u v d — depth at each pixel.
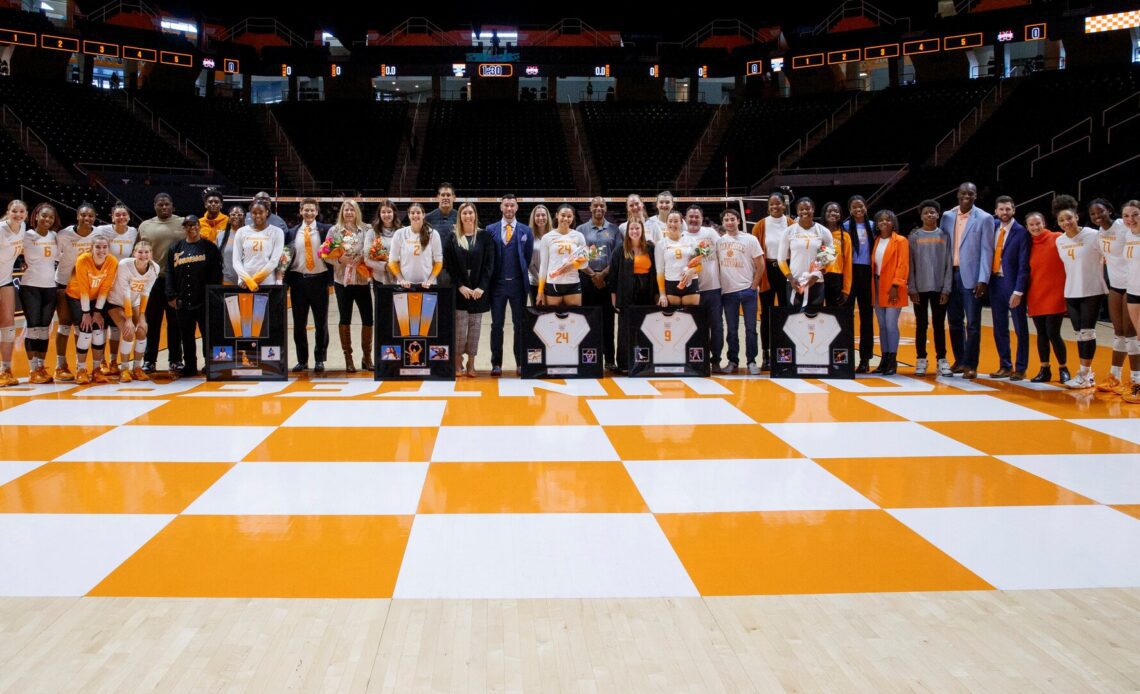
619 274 6.32
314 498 3.24
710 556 2.66
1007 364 6.11
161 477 3.52
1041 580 2.48
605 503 3.19
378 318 6.06
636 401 5.27
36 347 5.85
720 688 1.88
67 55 23.80
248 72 24.69
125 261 5.82
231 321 6.03
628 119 26.67
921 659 2.02
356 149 24.80
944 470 3.65
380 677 1.92
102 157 20.50
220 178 21.27
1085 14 19.31
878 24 24.97
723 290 6.42
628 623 2.20
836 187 21.39
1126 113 18.94
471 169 23.95
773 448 4.04
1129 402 5.15
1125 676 1.94
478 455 3.91
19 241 5.70
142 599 2.33
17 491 3.31
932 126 22.42
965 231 6.07
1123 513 3.08
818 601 2.34
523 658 2.01
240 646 2.06
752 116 25.75
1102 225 5.47
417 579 2.47
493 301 6.30
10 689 1.86
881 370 6.37
